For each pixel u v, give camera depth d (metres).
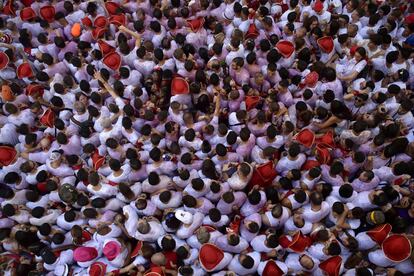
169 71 4.54
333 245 3.41
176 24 4.98
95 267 3.55
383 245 3.34
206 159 3.92
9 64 4.88
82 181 4.04
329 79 4.32
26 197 4.05
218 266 3.45
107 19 5.02
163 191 3.80
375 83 4.43
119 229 3.78
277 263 3.54
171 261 3.53
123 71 4.53
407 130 4.13
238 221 3.76
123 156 4.17
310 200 3.68
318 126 4.20
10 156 4.11
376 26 4.79
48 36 5.14
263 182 3.90
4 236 3.78
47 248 3.79
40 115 4.57
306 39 4.84
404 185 3.79
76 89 4.63
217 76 4.35
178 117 4.25
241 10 4.79
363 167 3.93
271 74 4.38
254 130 4.18
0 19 5.17
